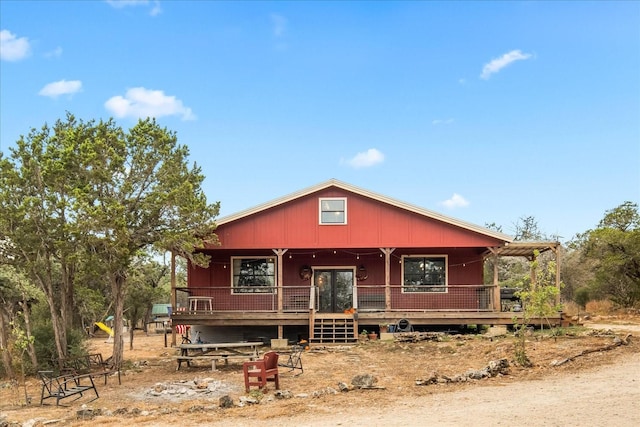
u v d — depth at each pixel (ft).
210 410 36.65
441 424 30.86
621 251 114.62
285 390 41.91
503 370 45.21
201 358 54.70
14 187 58.08
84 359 60.23
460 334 74.74
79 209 56.03
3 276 63.98
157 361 64.28
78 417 36.29
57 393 42.68
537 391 38.27
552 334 63.00
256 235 76.79
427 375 46.65
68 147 57.72
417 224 76.64
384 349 64.18
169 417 35.24
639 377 41.16
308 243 76.59
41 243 57.67
